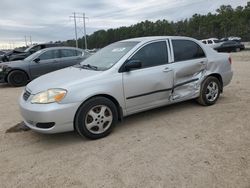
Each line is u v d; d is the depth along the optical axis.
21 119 5.68
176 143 4.06
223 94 6.93
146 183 3.08
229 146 3.86
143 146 4.02
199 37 73.62
